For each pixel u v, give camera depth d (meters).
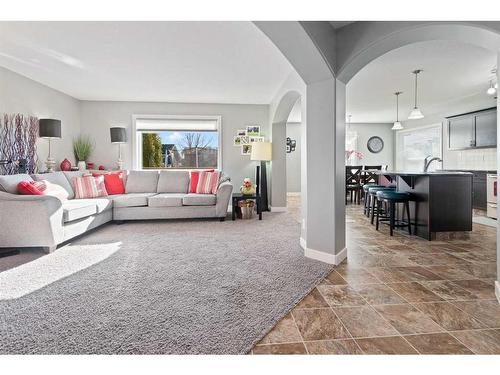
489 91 4.44
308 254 3.13
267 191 6.50
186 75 4.58
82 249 3.36
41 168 4.94
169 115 6.34
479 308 2.01
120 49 3.60
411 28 2.32
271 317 1.88
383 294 2.24
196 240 3.79
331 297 2.19
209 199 5.00
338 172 2.96
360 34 2.66
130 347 1.57
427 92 5.64
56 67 4.21
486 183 5.80
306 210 3.22
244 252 3.27
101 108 6.17
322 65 2.78
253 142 5.92
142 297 2.15
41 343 1.61
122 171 5.53
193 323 1.80
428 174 3.82
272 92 5.59
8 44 3.46
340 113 2.98
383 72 4.50
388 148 9.56
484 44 2.31
